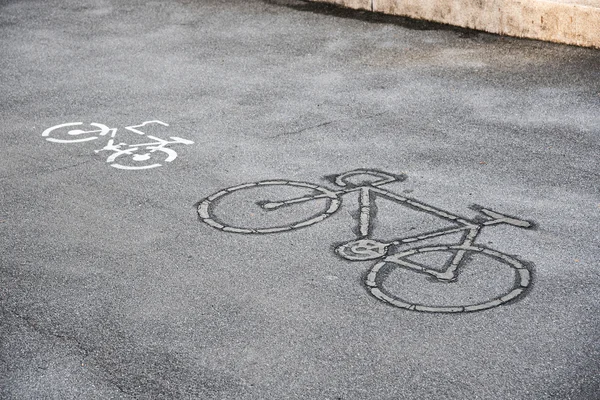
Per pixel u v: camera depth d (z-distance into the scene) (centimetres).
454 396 500
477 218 730
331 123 972
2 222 747
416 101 1038
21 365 541
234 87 1113
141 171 852
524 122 957
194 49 1298
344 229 716
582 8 1202
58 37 1394
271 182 816
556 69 1136
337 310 595
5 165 877
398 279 634
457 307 595
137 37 1377
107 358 547
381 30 1361
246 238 706
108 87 1129
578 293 608
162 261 671
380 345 554
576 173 819
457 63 1181
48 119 1012
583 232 700
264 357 544
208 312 598
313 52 1261
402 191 788
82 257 681
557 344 548
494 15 1303
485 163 848
